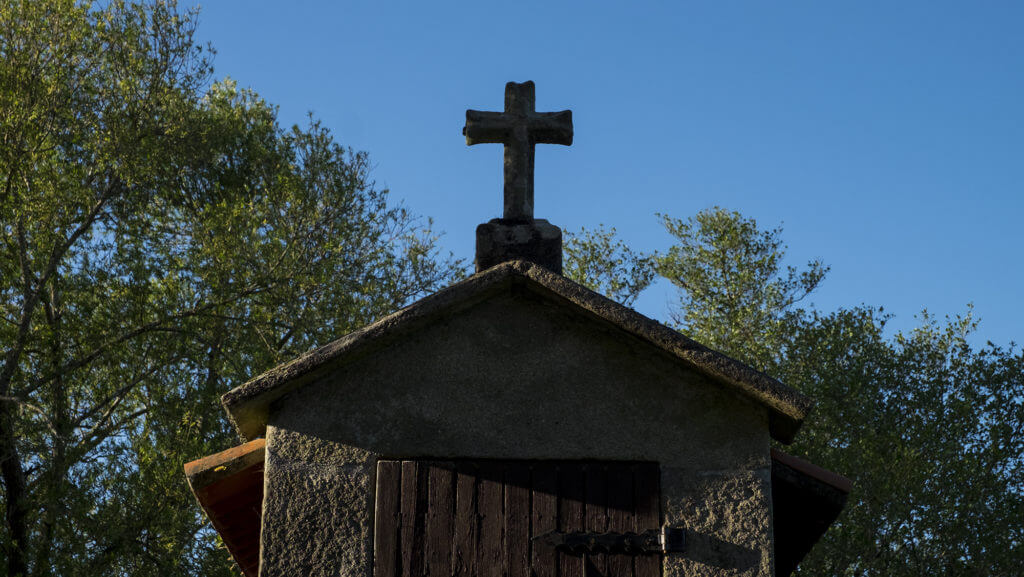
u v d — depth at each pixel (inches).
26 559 537.3
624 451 183.6
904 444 608.7
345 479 182.1
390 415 185.8
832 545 576.1
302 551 178.1
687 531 178.7
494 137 217.2
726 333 762.2
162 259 620.1
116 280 594.9
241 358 621.0
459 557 177.8
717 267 877.8
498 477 182.4
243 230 613.0
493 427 185.2
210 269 609.6
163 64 660.7
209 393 580.7
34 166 593.0
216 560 551.2
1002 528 589.0
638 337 185.8
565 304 188.4
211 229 614.9
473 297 187.5
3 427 552.7
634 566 177.6
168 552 541.3
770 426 190.9
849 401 627.8
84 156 629.3
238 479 202.1
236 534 226.5
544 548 178.2
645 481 181.8
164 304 599.2
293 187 630.5
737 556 177.0
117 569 543.5
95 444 577.0
